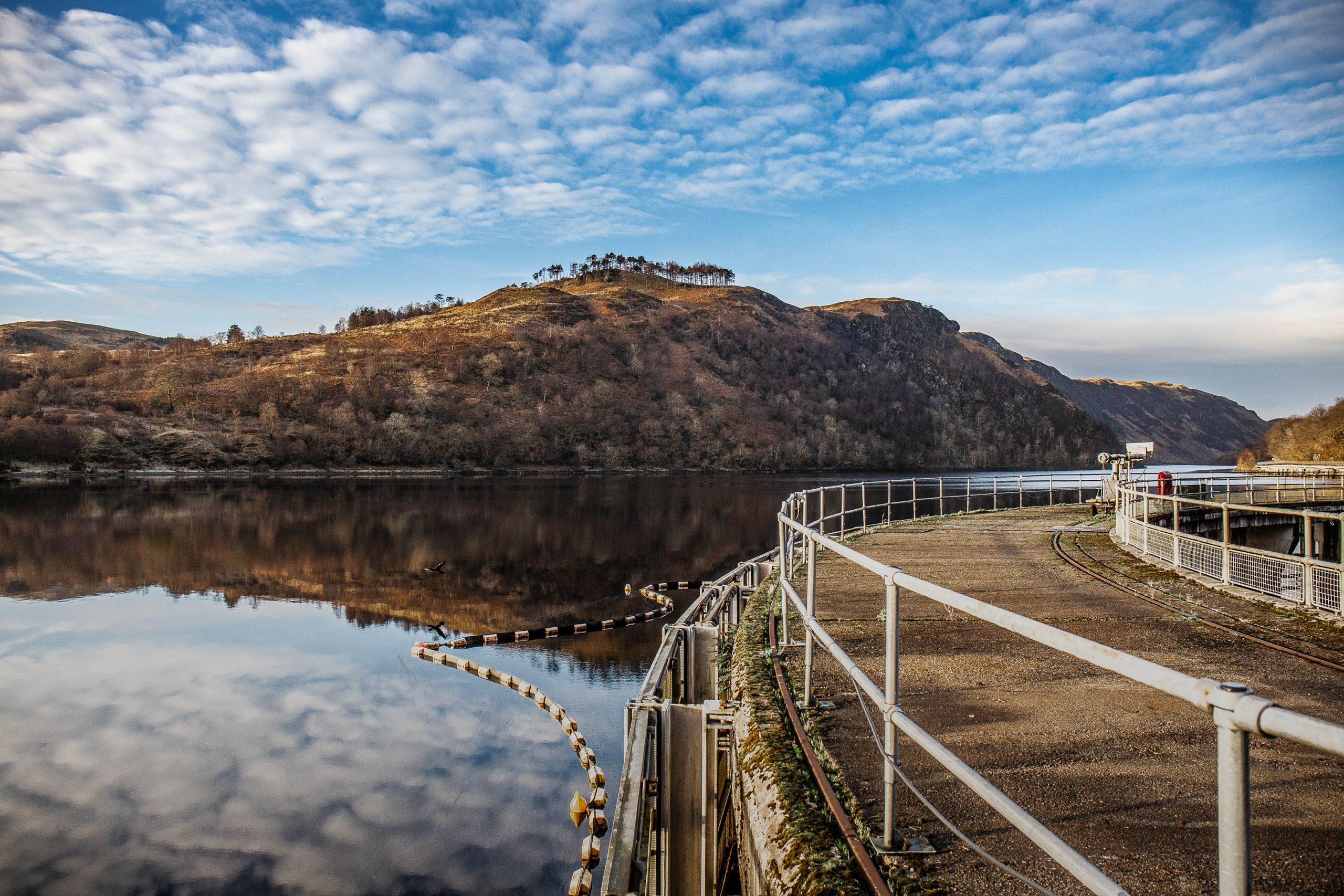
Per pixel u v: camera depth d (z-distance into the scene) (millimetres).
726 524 52156
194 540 41156
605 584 29000
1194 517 18188
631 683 16312
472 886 8758
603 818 9633
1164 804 3168
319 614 23781
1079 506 23969
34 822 10414
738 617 10766
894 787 2785
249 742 13242
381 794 11172
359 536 43844
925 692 4789
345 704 15211
